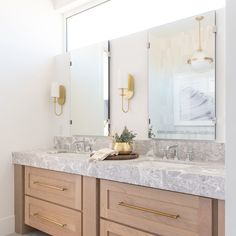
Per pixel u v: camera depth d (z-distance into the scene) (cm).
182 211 145
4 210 267
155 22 238
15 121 278
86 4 295
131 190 170
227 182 92
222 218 130
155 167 160
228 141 92
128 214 172
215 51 196
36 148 297
